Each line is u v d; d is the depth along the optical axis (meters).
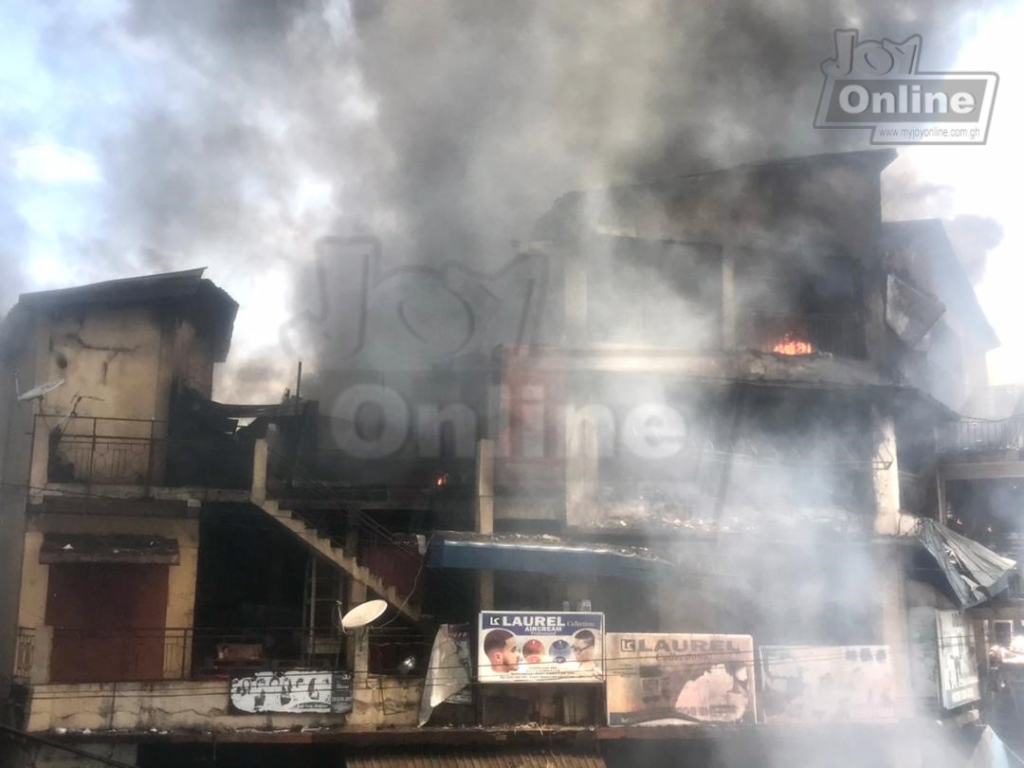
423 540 21.81
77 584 19.72
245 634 21.75
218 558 22.55
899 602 21.64
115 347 21.62
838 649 20.80
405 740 19.09
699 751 21.03
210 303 23.83
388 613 21.12
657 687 19.91
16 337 22.47
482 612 19.56
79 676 19.28
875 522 21.91
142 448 21.22
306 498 21.94
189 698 18.86
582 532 20.70
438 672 19.66
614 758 20.73
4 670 20.45
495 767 19.02
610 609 21.69
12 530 21.11
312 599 21.28
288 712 19.23
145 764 19.02
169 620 20.06
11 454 22.23
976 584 21.66
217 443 21.62
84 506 19.77
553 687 20.02
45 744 18.02
